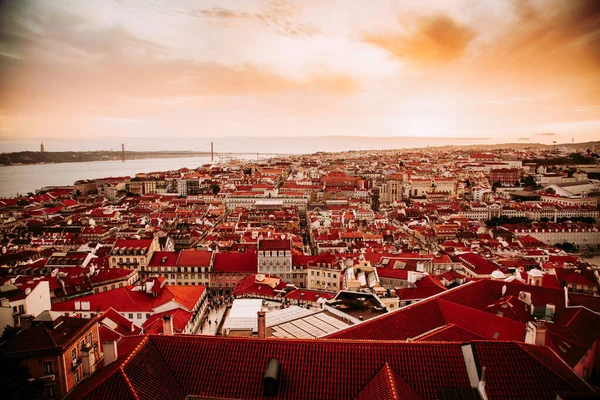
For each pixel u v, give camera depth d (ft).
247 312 463.42
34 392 230.27
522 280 557.74
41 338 252.83
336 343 204.54
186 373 201.67
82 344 272.72
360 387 190.39
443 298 334.44
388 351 200.13
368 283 579.89
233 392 194.08
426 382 189.98
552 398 184.44
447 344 203.00
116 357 227.40
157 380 193.77
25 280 611.88
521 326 265.13
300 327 345.51
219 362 203.41
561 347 303.07
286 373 197.47
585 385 193.47
